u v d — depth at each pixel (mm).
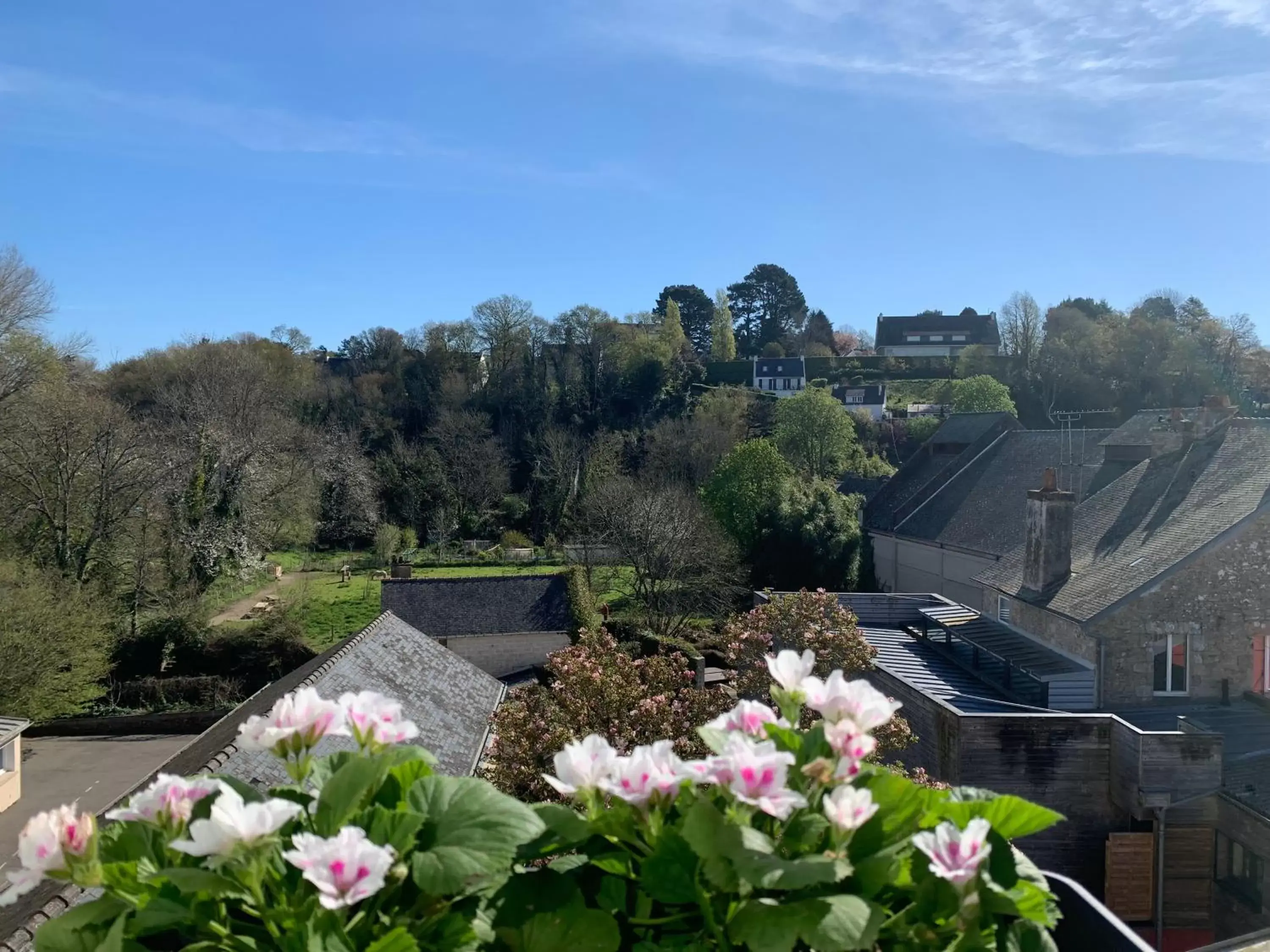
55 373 30766
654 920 2160
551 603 32531
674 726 10766
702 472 47406
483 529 54094
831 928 1806
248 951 1979
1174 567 15812
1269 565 15828
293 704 2338
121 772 24016
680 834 2057
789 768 2336
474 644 31375
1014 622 19453
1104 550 18625
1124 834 12789
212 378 42438
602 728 10695
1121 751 12820
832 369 81750
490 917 2143
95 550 29938
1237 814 12266
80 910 2137
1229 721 15023
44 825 2078
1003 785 12984
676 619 31828
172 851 2205
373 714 2439
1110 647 15977
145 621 30078
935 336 94312
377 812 2111
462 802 2162
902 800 2262
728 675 17203
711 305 99750
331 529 50031
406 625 21391
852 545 33625
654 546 32375
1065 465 27812
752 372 77812
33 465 28547
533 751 10445
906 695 15016
